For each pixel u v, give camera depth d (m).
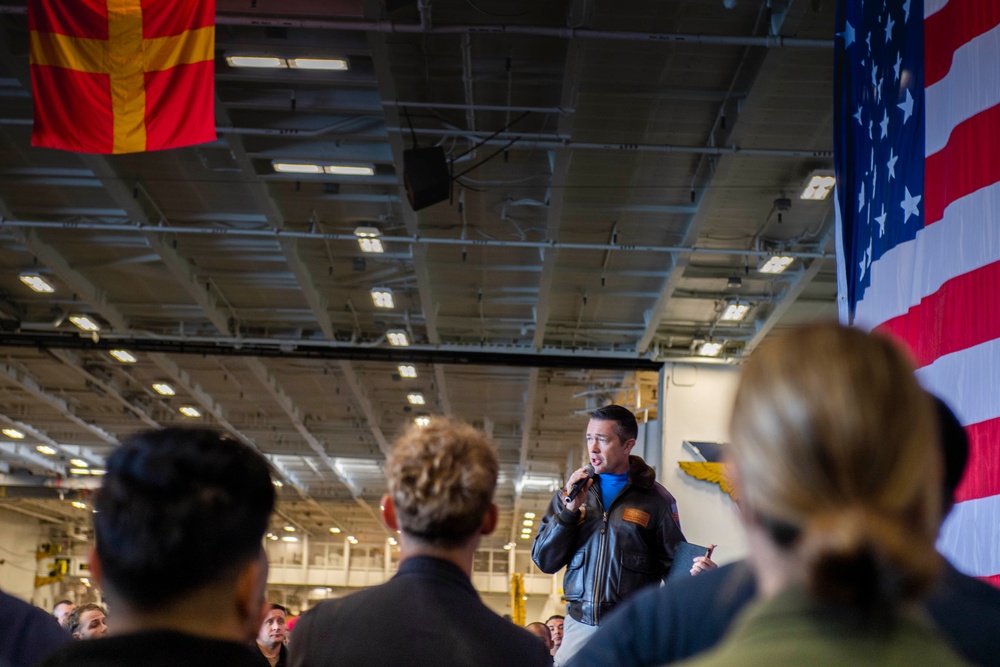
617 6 9.75
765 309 18.33
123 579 1.33
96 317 19.77
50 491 33.00
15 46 10.02
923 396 0.85
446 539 2.14
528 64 10.70
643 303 18.09
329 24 9.57
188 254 16.62
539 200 14.01
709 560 3.60
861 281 5.53
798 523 0.80
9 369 22.98
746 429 0.85
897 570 0.78
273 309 18.95
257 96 11.39
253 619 1.46
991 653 1.44
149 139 8.30
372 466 33.28
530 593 47.28
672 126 11.88
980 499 4.39
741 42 9.50
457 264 16.61
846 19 6.02
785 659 0.80
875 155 5.56
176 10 8.34
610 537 4.07
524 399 24.67
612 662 1.54
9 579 40.31
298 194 14.36
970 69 4.90
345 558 49.25
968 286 4.70
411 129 11.23
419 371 22.89
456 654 2.01
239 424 27.98
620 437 4.15
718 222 14.86
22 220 14.98
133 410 25.42
